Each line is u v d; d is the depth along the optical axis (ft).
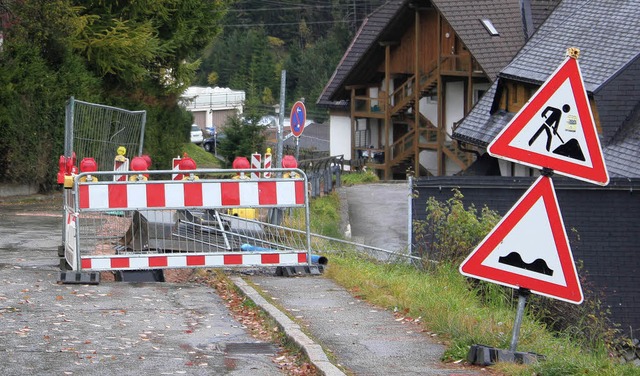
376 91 213.25
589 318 53.06
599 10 128.47
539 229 29.89
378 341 34.96
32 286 46.32
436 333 36.22
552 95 29.48
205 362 32.42
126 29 132.87
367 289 45.70
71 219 50.21
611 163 102.63
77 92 119.03
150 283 48.37
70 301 42.70
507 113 134.41
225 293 45.98
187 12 151.53
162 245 52.26
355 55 226.17
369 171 186.29
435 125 198.18
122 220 52.95
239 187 49.49
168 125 153.89
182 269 53.88
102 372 30.89
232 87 323.37
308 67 322.55
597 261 84.12
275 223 58.13
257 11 344.69
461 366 31.09
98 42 131.34
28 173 110.93
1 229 73.51
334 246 67.82
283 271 51.57
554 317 48.88
